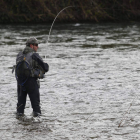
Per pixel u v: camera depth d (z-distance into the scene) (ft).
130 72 93.81
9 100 66.23
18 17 309.22
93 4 319.06
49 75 90.84
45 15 308.60
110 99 66.08
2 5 310.45
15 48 144.87
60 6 316.19
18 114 55.83
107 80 83.87
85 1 317.63
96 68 100.27
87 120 53.36
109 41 166.40
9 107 61.46
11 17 308.40
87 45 153.89
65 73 93.40
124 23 290.35
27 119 54.13
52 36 192.54
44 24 286.66
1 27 256.52
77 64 107.24
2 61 113.91
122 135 46.44
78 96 68.80
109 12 328.49
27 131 48.47
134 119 53.47
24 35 197.16
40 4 310.24
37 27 255.09
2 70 98.22
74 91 73.00
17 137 46.01
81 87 76.74
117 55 124.47
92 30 226.38
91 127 49.96
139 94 69.72
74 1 317.22
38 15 304.30
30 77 53.83
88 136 46.19
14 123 52.24
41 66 53.88
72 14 314.55
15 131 48.52
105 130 48.57
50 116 55.57
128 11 325.01
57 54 128.88
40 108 58.49
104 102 63.98
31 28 246.68
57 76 89.40
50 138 45.50
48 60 115.44
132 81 82.48
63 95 69.77
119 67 101.35
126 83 80.33
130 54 126.52
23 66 53.16
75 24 283.59
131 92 71.56
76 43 161.48
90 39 176.45
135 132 47.57
